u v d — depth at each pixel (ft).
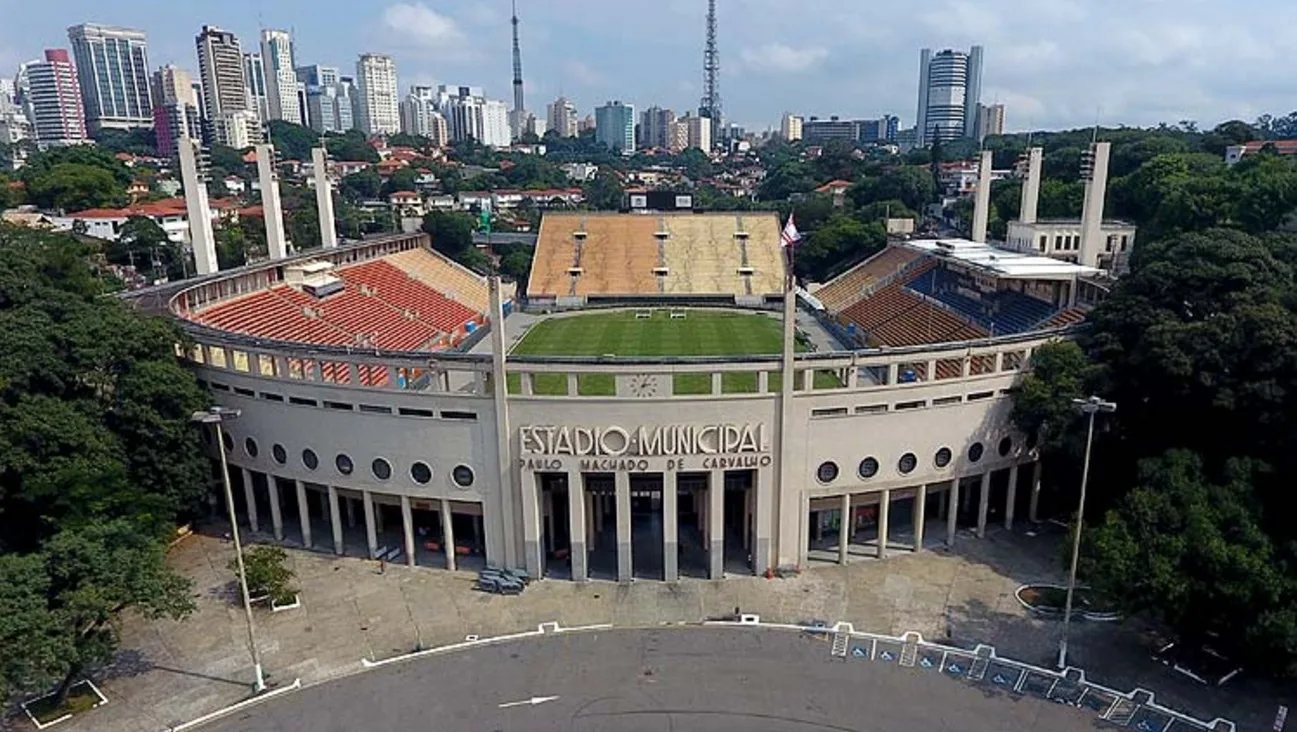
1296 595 137.49
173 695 152.56
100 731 143.13
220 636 171.32
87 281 248.32
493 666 159.84
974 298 365.20
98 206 633.61
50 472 176.45
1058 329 209.36
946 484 206.59
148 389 193.16
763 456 184.44
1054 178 597.52
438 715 146.00
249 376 202.80
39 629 134.51
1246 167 433.89
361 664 161.07
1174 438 184.55
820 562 198.39
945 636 167.32
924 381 194.49
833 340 420.77
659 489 193.47
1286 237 278.87
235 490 238.48
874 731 140.26
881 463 192.44
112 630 154.20
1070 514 208.64
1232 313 182.91
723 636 168.66
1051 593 181.68
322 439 198.29
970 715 143.84
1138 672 154.92
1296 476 157.58
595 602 181.88
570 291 515.91
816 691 150.82
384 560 203.00
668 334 433.89
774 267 537.65
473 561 201.77
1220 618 144.97
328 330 333.01
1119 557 148.25
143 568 150.51
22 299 208.85
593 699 149.48
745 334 432.66
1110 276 285.84
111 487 184.24
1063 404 189.16
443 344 392.06
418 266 468.75
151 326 205.57
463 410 185.88
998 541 208.64
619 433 180.86
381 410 191.01
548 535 201.16
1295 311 188.65
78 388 195.21
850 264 574.97
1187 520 151.12
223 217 630.33
